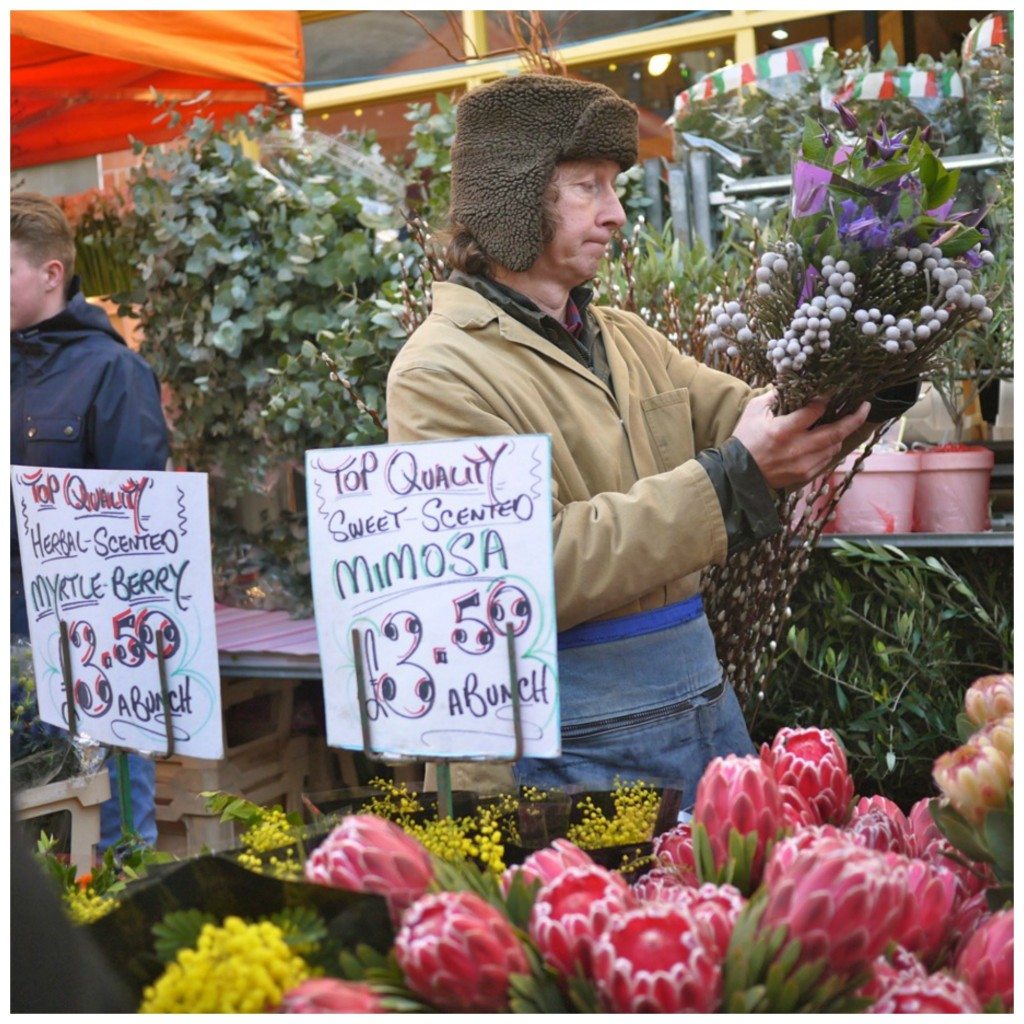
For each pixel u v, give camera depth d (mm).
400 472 1150
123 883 1081
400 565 1151
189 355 2996
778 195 2789
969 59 2637
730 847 903
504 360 1550
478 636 1115
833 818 1107
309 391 2768
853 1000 770
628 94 4559
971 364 2318
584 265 1593
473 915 771
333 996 722
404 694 1148
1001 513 2535
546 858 902
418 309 2111
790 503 1846
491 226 1562
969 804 902
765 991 748
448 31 4844
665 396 1676
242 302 2895
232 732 2814
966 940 934
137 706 1428
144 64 3387
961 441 2445
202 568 1370
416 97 4980
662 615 1536
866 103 2729
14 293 2549
